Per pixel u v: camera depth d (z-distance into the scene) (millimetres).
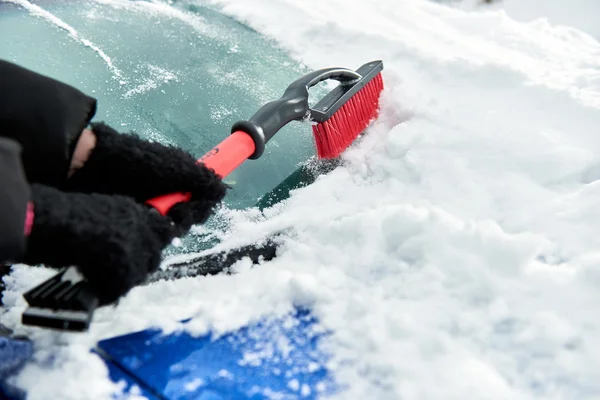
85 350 799
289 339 835
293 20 1637
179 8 1666
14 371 771
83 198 692
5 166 576
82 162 807
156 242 736
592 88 1311
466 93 1301
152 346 822
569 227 953
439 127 1175
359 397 750
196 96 1340
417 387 735
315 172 1192
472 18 1713
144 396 762
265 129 1054
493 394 715
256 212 1092
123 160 809
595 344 765
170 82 1368
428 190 1047
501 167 1075
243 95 1359
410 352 774
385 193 1076
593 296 819
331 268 911
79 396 742
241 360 811
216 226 1062
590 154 1077
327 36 1556
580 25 2314
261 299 885
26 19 1495
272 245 999
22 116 706
